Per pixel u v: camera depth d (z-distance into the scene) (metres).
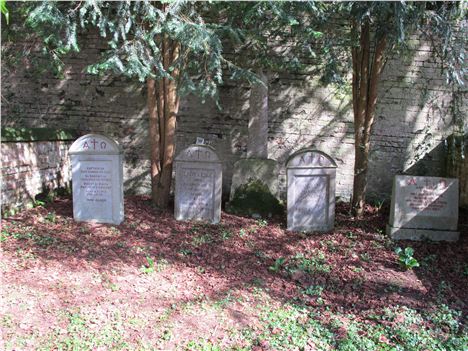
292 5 6.01
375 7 5.89
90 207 7.09
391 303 5.04
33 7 5.82
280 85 8.60
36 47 8.47
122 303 4.69
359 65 7.31
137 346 4.00
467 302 5.13
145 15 5.65
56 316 4.36
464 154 7.72
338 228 7.33
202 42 5.32
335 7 6.57
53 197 8.26
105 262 5.64
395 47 7.34
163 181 7.92
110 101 9.02
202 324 4.43
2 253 5.64
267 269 5.82
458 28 7.19
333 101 8.52
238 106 8.67
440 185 6.85
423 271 5.93
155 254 6.03
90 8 6.04
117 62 5.33
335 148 8.66
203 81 6.08
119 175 6.98
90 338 4.05
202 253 6.18
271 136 8.77
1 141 6.86
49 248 5.94
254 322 4.54
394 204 6.94
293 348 4.12
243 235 6.89
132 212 7.66
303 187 7.12
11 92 9.20
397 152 8.55
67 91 9.09
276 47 8.38
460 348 4.16
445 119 8.38
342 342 4.21
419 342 4.27
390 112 8.46
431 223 6.89
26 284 4.90
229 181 8.91
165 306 4.71
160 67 5.72
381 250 6.54
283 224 7.44
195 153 7.25
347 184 8.71
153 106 7.68
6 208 7.06
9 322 4.18
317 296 5.19
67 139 8.79
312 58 8.38
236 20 6.85
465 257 6.32
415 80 8.32
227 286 5.27
